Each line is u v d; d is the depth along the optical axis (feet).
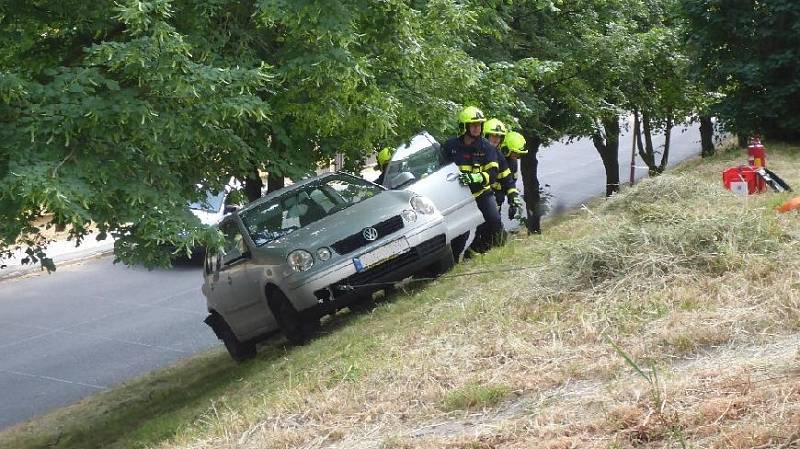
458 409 23.68
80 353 58.59
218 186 42.04
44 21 38.27
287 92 41.78
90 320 66.64
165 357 55.83
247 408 29.40
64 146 32.86
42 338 63.05
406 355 29.14
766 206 36.76
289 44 40.34
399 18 42.11
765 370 20.42
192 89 32.60
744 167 42.75
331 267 39.40
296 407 27.27
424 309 35.86
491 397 23.50
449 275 40.91
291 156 45.70
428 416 23.81
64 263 86.43
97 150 33.32
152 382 48.75
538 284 31.37
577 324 27.35
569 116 78.79
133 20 32.12
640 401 20.13
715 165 60.23
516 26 70.18
